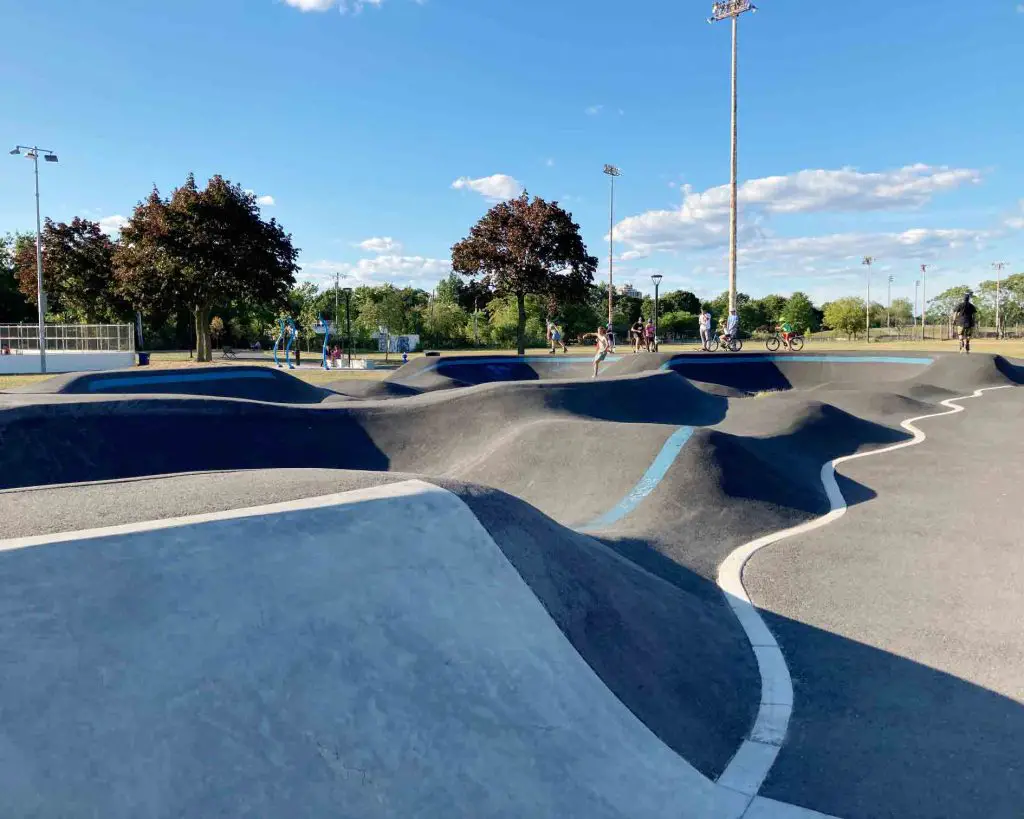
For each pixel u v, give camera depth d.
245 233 31.25
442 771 2.59
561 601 3.70
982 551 6.02
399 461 9.94
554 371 26.16
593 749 2.93
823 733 3.42
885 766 3.15
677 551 6.00
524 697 2.99
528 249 35.16
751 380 22.77
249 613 2.72
